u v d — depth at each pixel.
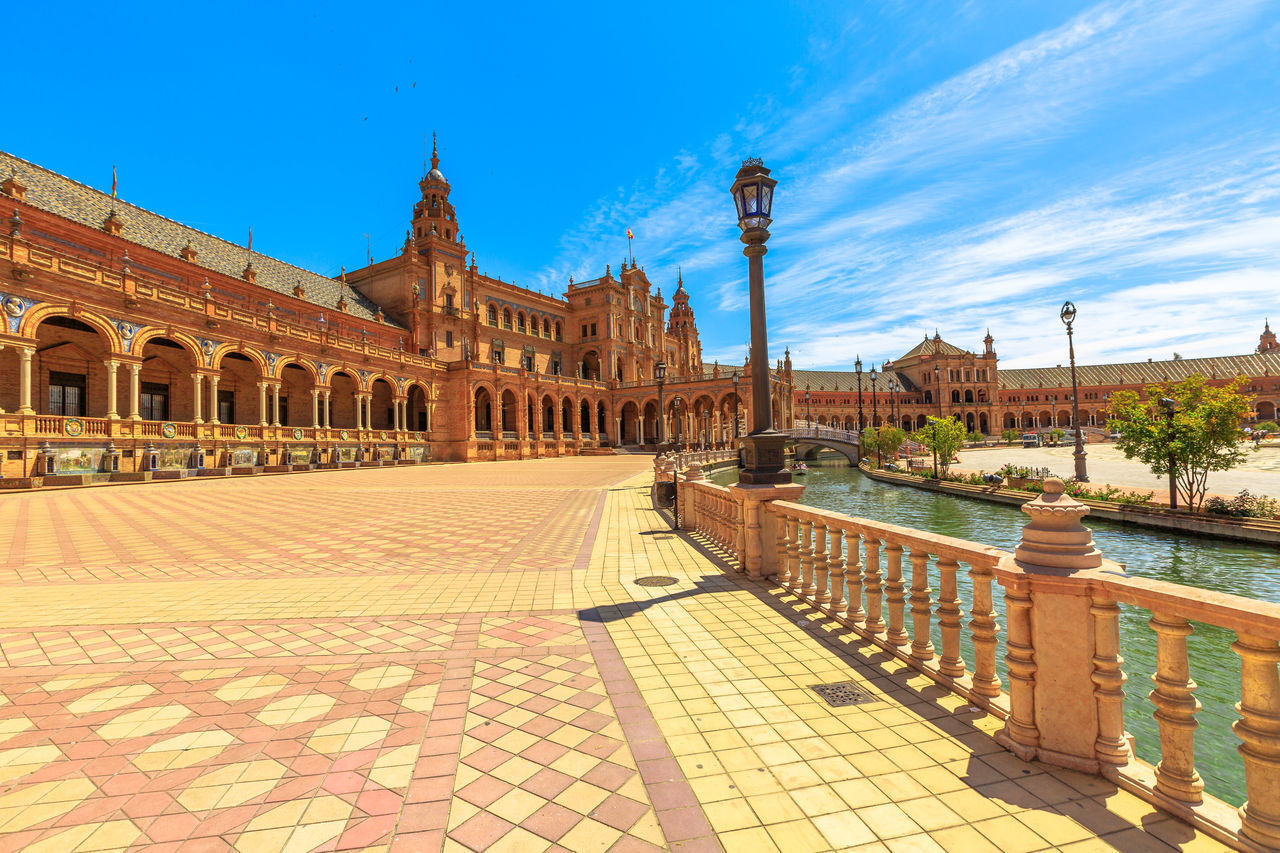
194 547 10.85
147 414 35.19
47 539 11.79
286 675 4.70
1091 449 68.50
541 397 63.06
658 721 3.82
